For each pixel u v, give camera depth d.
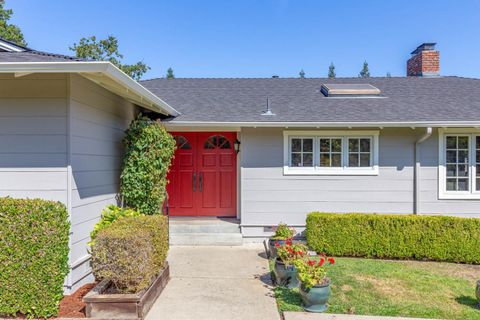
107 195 5.68
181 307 4.09
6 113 4.36
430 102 8.10
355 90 8.66
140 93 5.01
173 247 7.09
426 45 11.11
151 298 4.11
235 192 8.37
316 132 7.43
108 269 3.75
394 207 7.41
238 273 5.41
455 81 9.97
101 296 3.73
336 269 5.57
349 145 7.50
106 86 5.11
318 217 6.56
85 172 4.83
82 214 4.72
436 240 6.27
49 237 3.71
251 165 7.49
